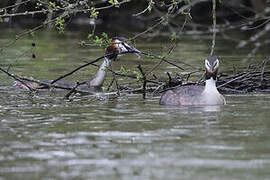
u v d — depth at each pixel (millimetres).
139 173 8375
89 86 16906
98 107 13453
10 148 9734
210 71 13547
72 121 11812
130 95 15297
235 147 9625
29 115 12477
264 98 14469
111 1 13906
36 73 19156
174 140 10117
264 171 8398
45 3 14578
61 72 19500
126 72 14930
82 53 24875
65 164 8836
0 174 8398
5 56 23641
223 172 8383
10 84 17219
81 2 14453
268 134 10461
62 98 14891
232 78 16094
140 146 9766
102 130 10953
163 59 15055
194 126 11180
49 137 10453
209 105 13508
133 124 11445
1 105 13789
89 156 9234
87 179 8156
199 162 8852
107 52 17141
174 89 14086
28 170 8570
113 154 9328
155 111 12828
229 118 11906
